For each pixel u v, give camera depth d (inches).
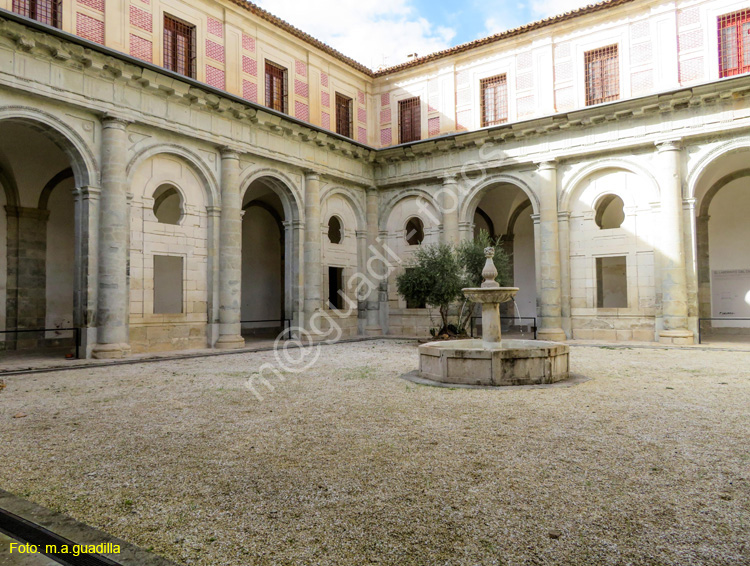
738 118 718.5
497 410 328.2
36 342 816.9
